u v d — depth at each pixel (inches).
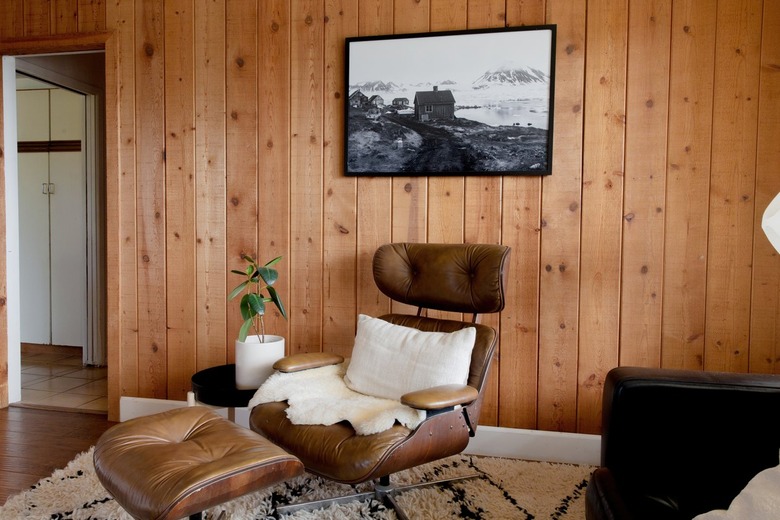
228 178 107.2
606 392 58.4
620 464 55.4
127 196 111.5
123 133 111.1
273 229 105.8
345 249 103.0
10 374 122.0
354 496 77.8
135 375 112.7
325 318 104.3
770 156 87.4
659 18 90.0
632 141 91.7
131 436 63.9
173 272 110.3
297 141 104.0
